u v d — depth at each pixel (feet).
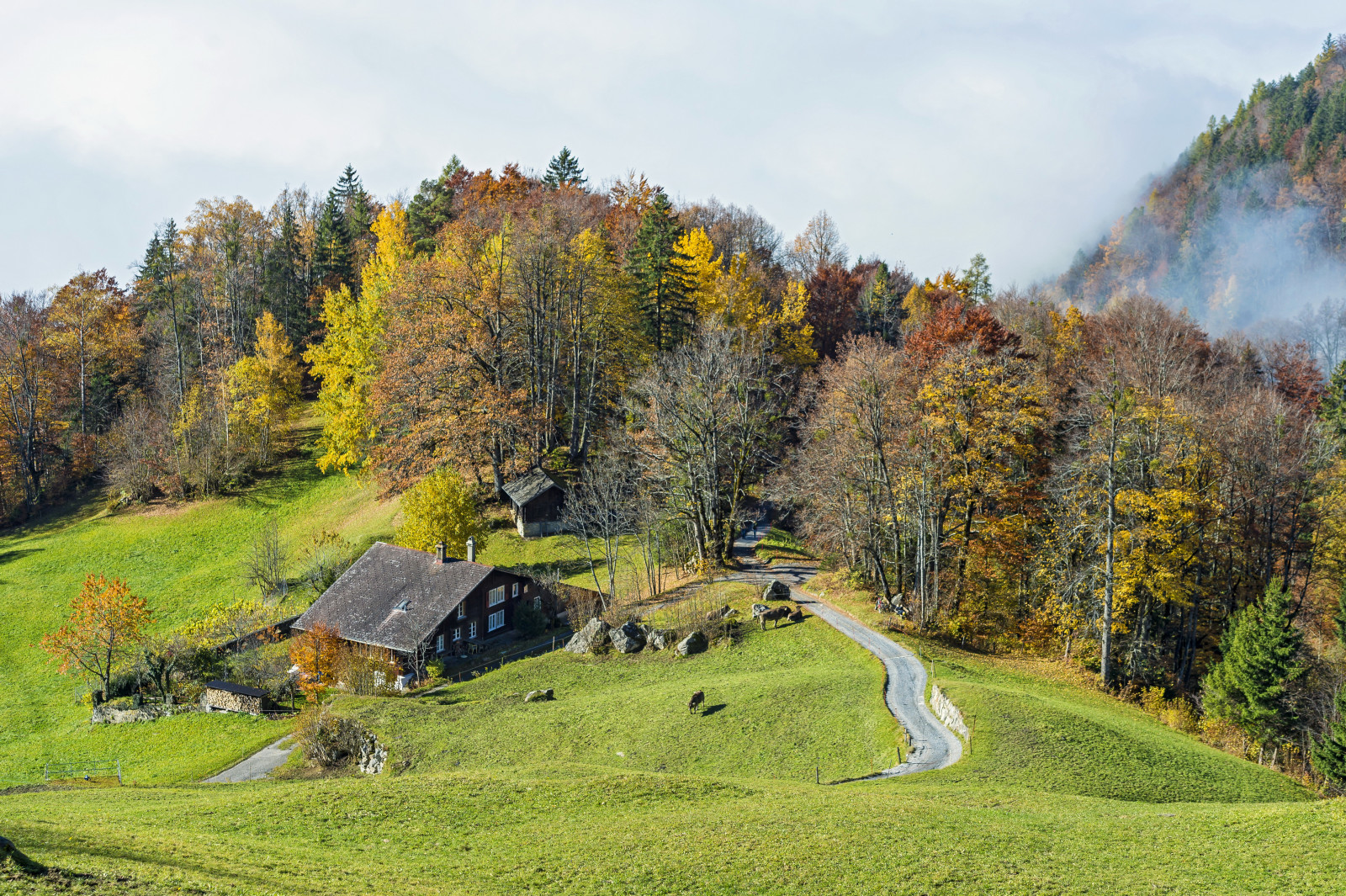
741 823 92.63
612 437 275.39
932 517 206.39
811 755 130.82
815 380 285.23
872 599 208.33
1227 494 207.21
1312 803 88.28
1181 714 161.79
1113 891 71.51
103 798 115.85
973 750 123.34
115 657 209.36
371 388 290.56
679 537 253.65
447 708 160.04
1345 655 197.77
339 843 92.22
